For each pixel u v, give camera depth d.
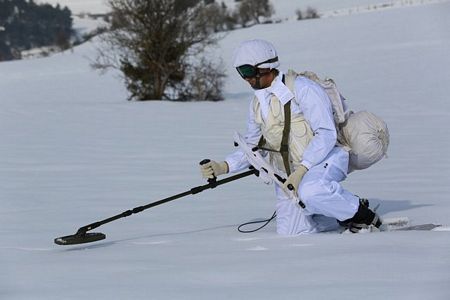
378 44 109.94
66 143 33.78
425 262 9.95
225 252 11.73
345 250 11.16
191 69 58.53
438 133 34.88
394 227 13.29
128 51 59.34
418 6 162.12
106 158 29.25
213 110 48.91
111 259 11.60
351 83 67.06
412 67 76.00
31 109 48.16
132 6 57.97
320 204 12.91
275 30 151.25
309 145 12.95
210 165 13.89
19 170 26.30
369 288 8.61
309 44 121.81
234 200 19.30
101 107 50.00
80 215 17.69
